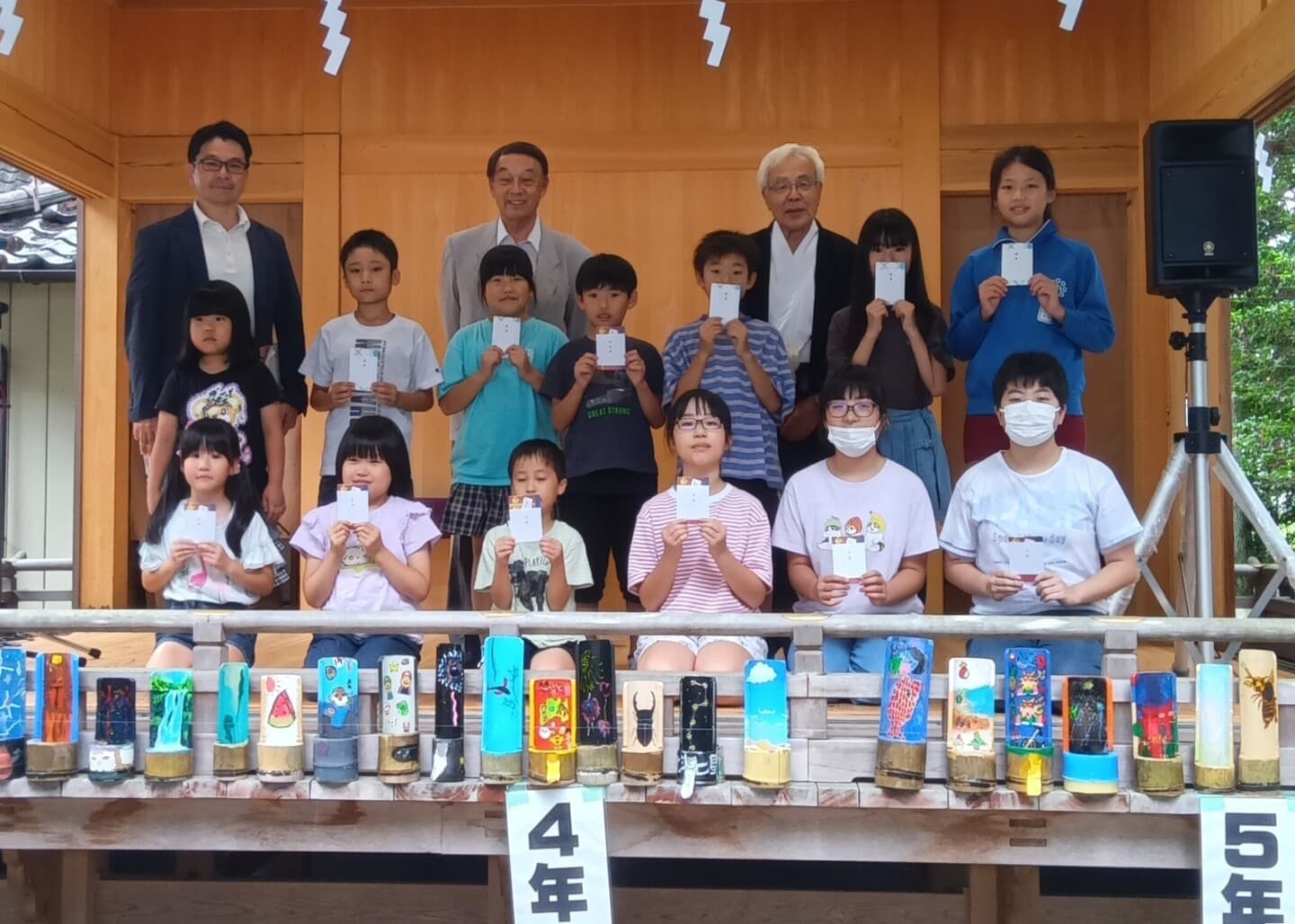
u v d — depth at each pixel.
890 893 3.35
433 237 6.02
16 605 6.77
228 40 6.05
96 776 2.82
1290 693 2.83
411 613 2.87
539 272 5.24
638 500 4.45
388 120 6.04
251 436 4.21
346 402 4.64
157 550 3.76
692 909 3.38
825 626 2.81
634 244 5.96
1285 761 2.80
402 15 6.02
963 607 5.77
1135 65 5.78
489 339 4.63
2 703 2.84
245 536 3.70
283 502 4.34
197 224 4.68
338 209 6.04
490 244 5.30
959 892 3.45
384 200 6.04
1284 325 4.62
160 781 2.82
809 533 3.73
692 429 3.72
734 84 5.93
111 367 6.02
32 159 5.34
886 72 5.87
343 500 3.51
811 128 5.90
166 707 2.82
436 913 3.42
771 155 4.70
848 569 3.45
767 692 2.76
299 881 3.67
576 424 4.41
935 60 5.82
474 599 3.97
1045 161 4.21
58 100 5.55
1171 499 3.78
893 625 2.79
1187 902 3.33
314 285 6.02
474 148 6.01
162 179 6.05
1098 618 2.82
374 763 2.89
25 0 5.24
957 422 5.88
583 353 4.43
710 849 2.90
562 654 3.44
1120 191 5.84
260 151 6.05
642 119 5.97
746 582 3.51
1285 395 4.61
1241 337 5.04
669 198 5.96
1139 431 5.74
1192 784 2.82
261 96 6.06
